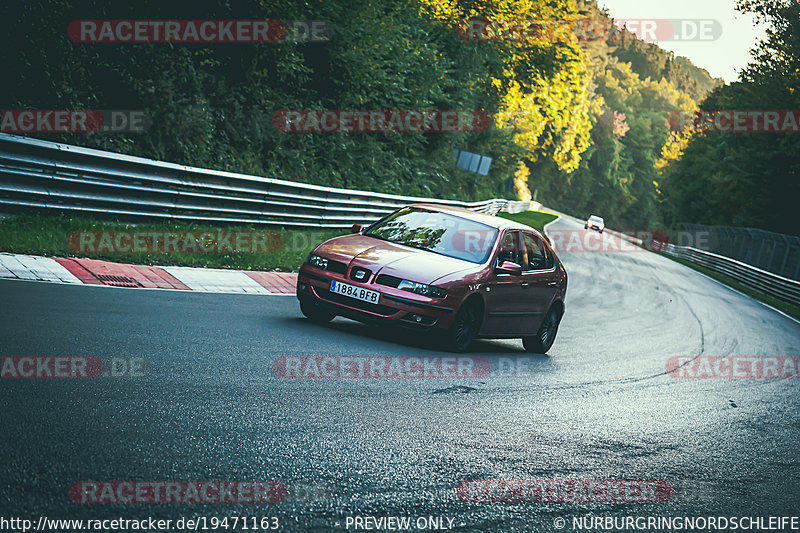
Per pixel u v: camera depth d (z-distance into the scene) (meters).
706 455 14.39
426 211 23.92
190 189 33.12
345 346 19.17
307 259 21.45
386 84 65.25
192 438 10.73
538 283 24.12
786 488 12.97
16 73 34.62
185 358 15.13
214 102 47.59
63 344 14.52
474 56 97.06
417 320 20.16
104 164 28.53
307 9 54.06
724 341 36.31
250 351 16.77
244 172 46.47
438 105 89.06
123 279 22.84
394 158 70.25
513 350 24.38
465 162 99.31
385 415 13.60
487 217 24.41
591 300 47.84
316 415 12.89
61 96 35.84
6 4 34.09
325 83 61.50
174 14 44.97
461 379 17.67
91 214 28.09
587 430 14.84
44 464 8.93
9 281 19.61
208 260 29.73
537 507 10.13
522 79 125.25
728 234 122.19
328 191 43.97
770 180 121.94
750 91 122.94
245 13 48.97
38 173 26.12
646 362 25.56
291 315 22.48
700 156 154.12
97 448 9.73
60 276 21.36
